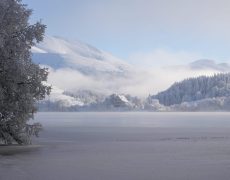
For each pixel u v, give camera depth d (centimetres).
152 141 5544
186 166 3078
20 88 4459
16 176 2659
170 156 3650
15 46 4397
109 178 2616
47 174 2736
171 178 2625
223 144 4875
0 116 4509
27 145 4778
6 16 4412
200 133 7756
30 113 4641
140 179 2592
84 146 4681
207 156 3641
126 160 3397
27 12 4522
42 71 4572
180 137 6475
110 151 4094
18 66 4350
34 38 4522
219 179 2597
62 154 3831
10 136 4572
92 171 2852
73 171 2856
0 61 4366
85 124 12925
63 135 7269
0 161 3334
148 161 3328
